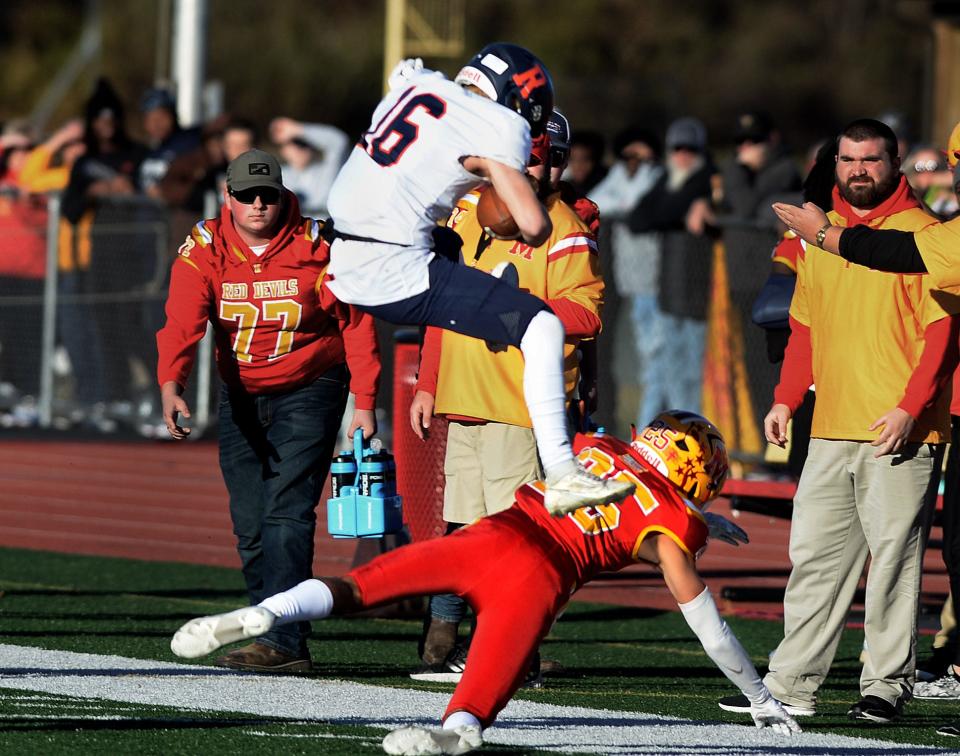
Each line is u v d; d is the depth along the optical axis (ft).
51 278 185.88
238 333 79.41
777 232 151.02
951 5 199.11
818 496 74.18
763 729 68.33
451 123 59.82
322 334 80.18
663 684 81.15
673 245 155.94
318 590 56.03
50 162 199.82
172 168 174.50
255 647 79.71
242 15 531.09
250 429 81.97
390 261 59.88
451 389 78.07
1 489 153.48
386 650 88.28
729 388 153.69
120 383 185.37
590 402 78.59
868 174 71.97
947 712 77.41
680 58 547.90
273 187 77.10
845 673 87.61
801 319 76.95
